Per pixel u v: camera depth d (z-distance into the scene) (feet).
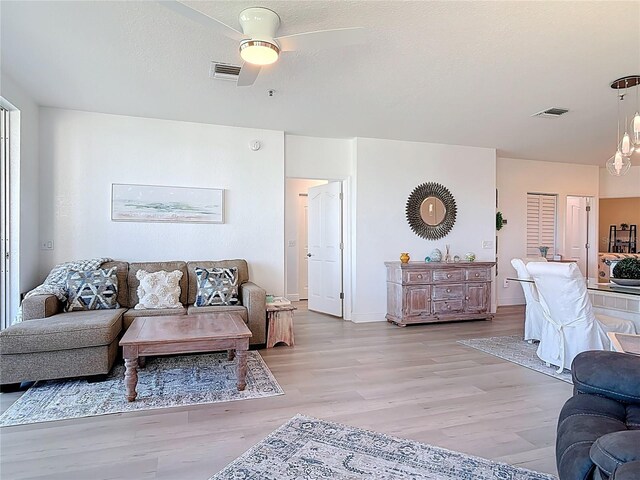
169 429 7.90
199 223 15.88
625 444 3.45
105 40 9.23
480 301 18.58
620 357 5.65
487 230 20.63
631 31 8.70
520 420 8.34
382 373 11.25
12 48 9.63
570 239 25.31
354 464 6.63
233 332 9.84
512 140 18.76
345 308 19.15
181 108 14.11
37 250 13.79
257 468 6.51
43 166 14.08
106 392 9.74
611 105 13.71
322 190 20.54
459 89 12.26
